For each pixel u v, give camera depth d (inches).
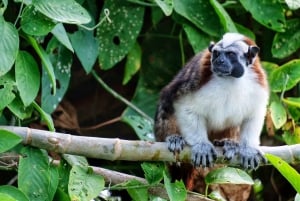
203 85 390.0
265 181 521.3
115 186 366.3
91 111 510.0
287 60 501.0
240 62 385.4
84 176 358.0
